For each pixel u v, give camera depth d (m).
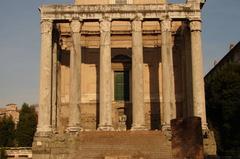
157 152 44.47
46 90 51.03
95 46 61.94
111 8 53.31
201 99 51.12
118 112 59.81
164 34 53.00
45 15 53.22
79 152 45.66
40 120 50.16
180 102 59.94
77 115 50.97
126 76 61.34
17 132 92.88
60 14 53.28
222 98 62.00
